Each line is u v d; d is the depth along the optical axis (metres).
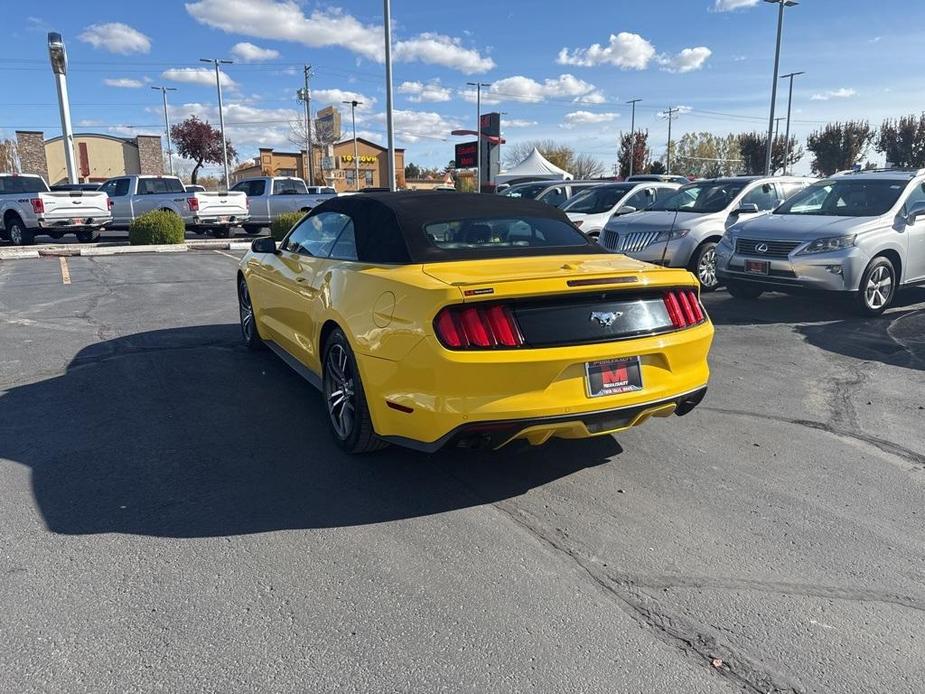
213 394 5.28
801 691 2.29
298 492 3.67
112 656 2.39
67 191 18.25
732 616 2.67
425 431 3.40
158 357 6.32
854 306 8.23
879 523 3.40
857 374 5.88
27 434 4.42
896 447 4.34
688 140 76.81
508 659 2.42
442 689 2.28
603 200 12.82
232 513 3.43
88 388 5.38
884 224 8.10
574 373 3.37
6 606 2.65
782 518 3.45
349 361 3.94
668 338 3.61
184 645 2.46
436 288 3.33
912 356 6.44
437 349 3.25
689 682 2.32
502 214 4.53
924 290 10.22
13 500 3.52
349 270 4.11
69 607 2.65
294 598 2.74
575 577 2.92
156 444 4.29
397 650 2.46
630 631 2.58
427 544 3.17
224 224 19.88
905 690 2.29
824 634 2.57
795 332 7.44
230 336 7.20
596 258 4.14
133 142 55.09
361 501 3.58
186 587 2.80
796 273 8.06
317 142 51.22
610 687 2.29
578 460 4.13
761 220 8.95
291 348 5.26
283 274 5.30
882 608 2.73
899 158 48.88
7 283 10.70
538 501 3.61
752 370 6.01
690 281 3.82
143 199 19.80
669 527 3.35
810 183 11.19
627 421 3.57
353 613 2.66
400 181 67.94
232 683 2.28
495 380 3.25
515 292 3.28
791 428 4.66
